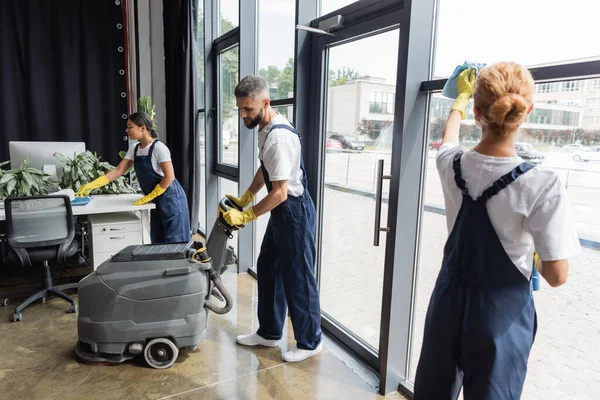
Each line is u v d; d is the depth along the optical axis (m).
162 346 2.33
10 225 2.73
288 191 2.21
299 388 2.19
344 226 2.69
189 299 2.34
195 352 2.51
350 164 2.57
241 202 2.52
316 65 2.74
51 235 2.87
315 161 2.84
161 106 5.34
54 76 4.77
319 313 2.45
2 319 2.88
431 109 1.95
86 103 4.93
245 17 3.48
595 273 1.42
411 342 2.21
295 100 2.81
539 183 1.07
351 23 2.35
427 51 1.89
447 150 1.31
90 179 3.59
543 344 1.64
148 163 3.14
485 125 1.14
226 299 2.45
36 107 4.71
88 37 4.85
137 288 2.28
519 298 1.16
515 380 1.17
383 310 2.11
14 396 2.06
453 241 1.25
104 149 5.10
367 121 2.39
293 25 3.05
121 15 4.97
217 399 2.08
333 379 2.28
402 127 1.91
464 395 1.23
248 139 3.65
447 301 1.25
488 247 1.16
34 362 2.37
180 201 3.29
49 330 2.74
